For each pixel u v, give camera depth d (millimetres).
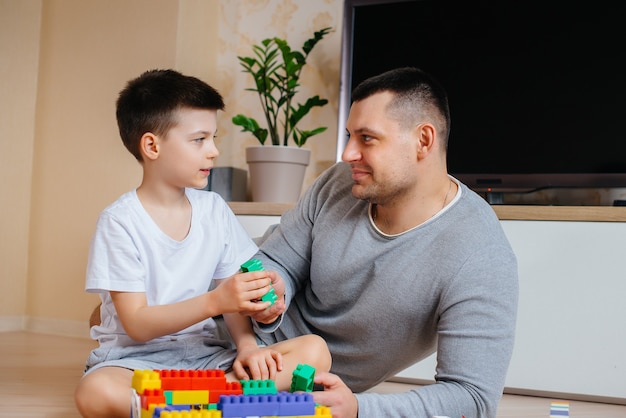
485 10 2346
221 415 871
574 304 1923
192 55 2686
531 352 1951
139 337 1272
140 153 1382
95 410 1189
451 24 2379
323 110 2674
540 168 2271
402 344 1338
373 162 1251
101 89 2740
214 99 1397
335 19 2680
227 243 1458
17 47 2844
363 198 1288
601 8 2236
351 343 1395
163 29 2629
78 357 2229
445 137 1305
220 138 2770
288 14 2746
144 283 1322
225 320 1408
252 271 1234
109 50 2729
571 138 2248
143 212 1341
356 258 1333
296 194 2494
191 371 1013
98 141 2742
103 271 1285
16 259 2850
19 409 1479
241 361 1288
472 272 1218
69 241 2789
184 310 1237
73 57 2803
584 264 1919
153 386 946
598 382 1896
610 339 1893
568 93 2256
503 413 1680
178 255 1360
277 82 2553
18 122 2846
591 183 2221
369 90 1274
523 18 2309
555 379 1931
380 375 1430
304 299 1490
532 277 1958
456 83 2365
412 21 2424
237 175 2625
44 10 2871
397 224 1318
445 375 1179
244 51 2803
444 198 1313
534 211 1960
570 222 1936
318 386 1204
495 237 1266
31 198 2873
